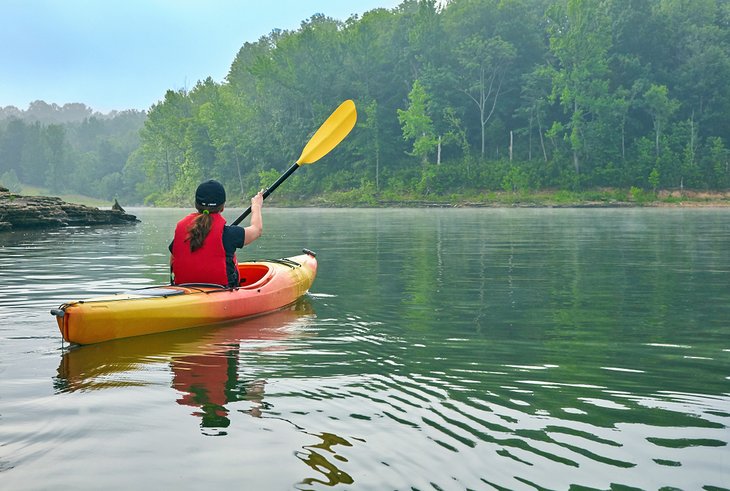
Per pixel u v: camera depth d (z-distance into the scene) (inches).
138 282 260.8
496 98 2605.8
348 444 80.3
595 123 2283.5
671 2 2753.4
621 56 2459.4
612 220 936.3
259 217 198.2
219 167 3211.1
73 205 873.5
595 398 101.8
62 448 78.5
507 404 98.1
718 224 785.6
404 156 2687.0
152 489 66.6
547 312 189.3
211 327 166.6
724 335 155.0
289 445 79.7
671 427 87.8
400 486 68.2
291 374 116.7
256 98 3518.7
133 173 4995.1
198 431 84.8
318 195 2642.7
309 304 205.6
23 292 230.5
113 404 97.7
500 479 70.4
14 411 94.0
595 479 70.7
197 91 3804.1
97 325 143.7
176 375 116.4
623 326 166.9
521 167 2353.6
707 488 68.4
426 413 93.4
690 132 2364.7
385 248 440.5
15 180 5797.2
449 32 2787.9
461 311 191.5
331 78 2881.4
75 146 7765.8
